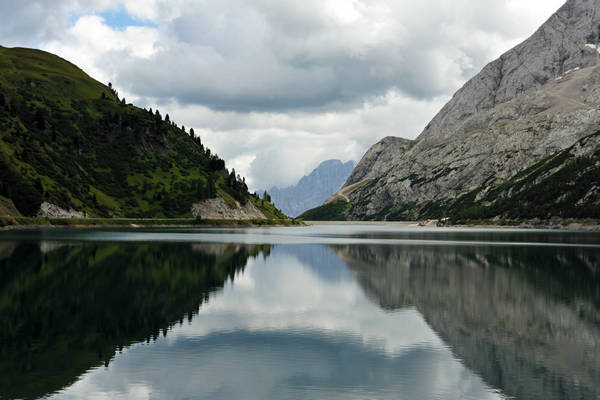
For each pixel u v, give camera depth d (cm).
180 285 5222
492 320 3619
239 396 2130
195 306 4097
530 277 5938
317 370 2481
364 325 3456
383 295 4688
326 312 3894
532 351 2805
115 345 2911
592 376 2378
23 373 2405
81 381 2306
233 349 2839
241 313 3841
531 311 3916
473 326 3434
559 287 5178
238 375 2402
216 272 6319
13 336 3097
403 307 4094
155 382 2297
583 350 2822
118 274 5962
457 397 2125
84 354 2728
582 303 4281
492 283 5472
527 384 2284
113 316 3688
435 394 2164
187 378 2355
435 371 2466
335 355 2734
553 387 2239
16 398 2086
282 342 2995
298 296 4609
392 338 3098
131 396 2123
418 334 3206
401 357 2703
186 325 3419
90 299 4347
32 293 4616
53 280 5419
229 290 4925
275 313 3844
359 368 2516
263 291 4888
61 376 2372
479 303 4291
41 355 2702
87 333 3186
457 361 2628
